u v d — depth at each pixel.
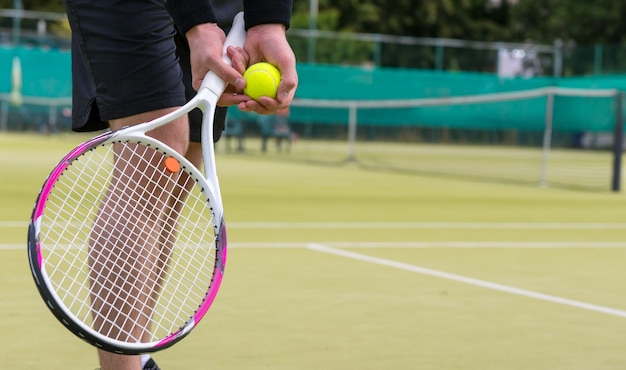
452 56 30.69
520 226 8.13
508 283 5.05
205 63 2.29
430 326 3.89
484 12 51.78
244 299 4.34
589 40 45.38
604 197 11.94
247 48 2.38
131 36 2.30
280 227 7.39
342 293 4.58
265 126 22.52
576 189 13.36
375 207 9.56
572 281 5.19
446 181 14.37
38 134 28.31
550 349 3.53
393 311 4.18
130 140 2.19
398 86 27.69
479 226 8.02
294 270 5.25
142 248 2.21
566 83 29.62
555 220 8.79
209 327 3.73
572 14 44.94
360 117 27.25
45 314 3.91
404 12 48.59
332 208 9.27
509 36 50.06
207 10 2.33
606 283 5.16
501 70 30.81
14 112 28.56
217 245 2.23
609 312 4.30
